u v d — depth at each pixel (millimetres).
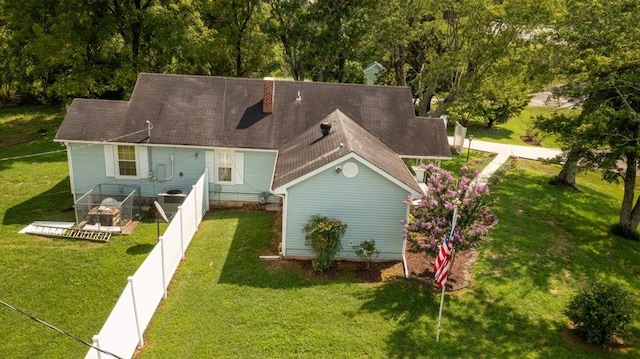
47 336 12797
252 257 17016
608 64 18188
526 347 13047
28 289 14703
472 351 12719
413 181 17453
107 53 31062
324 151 17219
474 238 15078
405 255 17531
